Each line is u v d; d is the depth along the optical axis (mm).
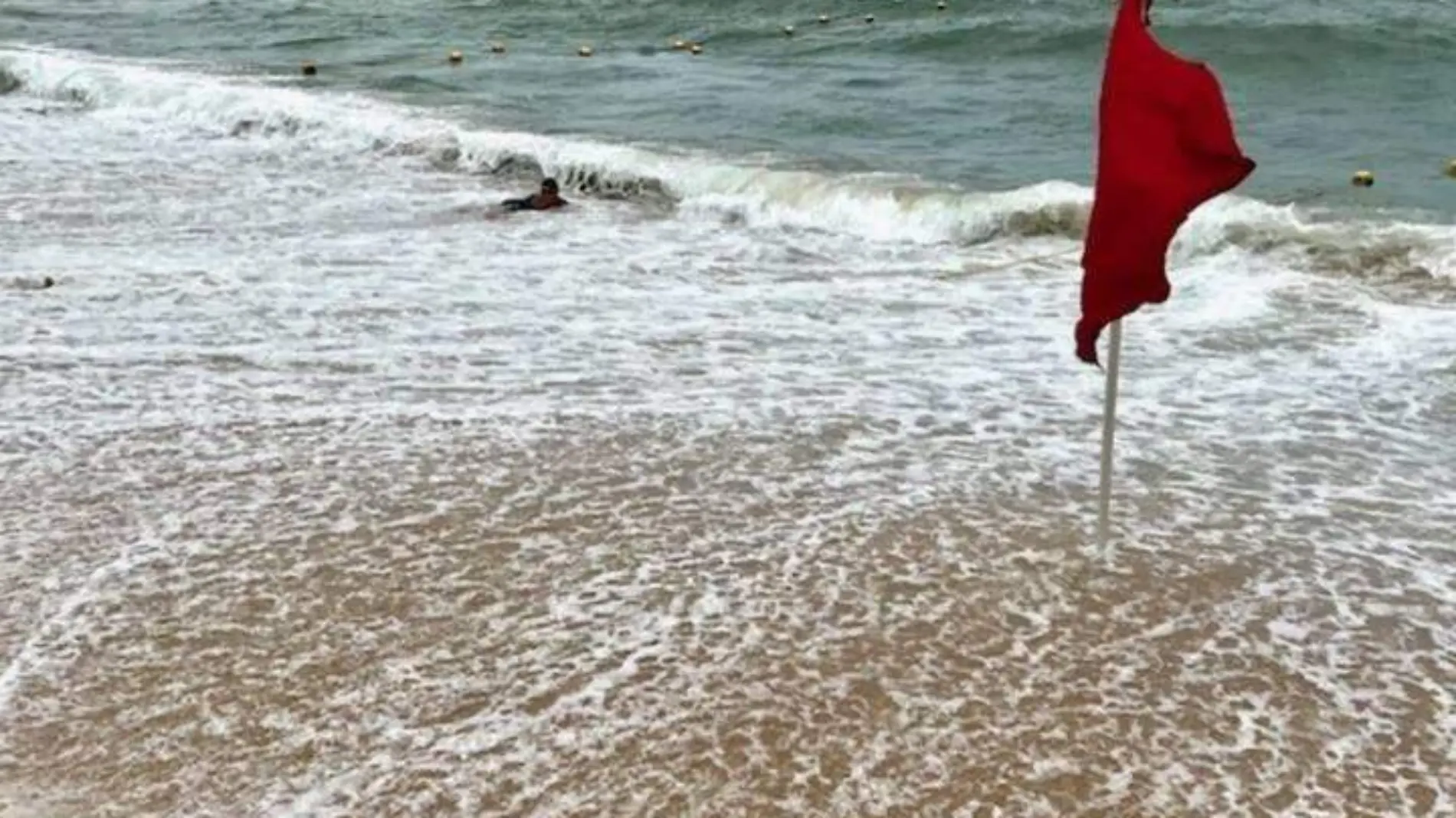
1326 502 7359
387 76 24031
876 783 5090
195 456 7879
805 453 7957
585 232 13242
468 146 16703
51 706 5547
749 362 9461
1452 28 25188
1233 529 7043
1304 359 9414
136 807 4969
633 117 19531
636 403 8695
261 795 5027
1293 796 5012
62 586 6469
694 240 12961
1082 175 15297
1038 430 8297
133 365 9289
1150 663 5859
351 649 5941
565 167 15703
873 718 5465
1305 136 17797
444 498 7363
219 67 25375
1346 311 10320
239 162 16688
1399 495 7430
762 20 30719
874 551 6809
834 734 5371
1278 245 11602
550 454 7926
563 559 6723
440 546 6840
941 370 9305
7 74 22844
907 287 11297
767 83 22891
